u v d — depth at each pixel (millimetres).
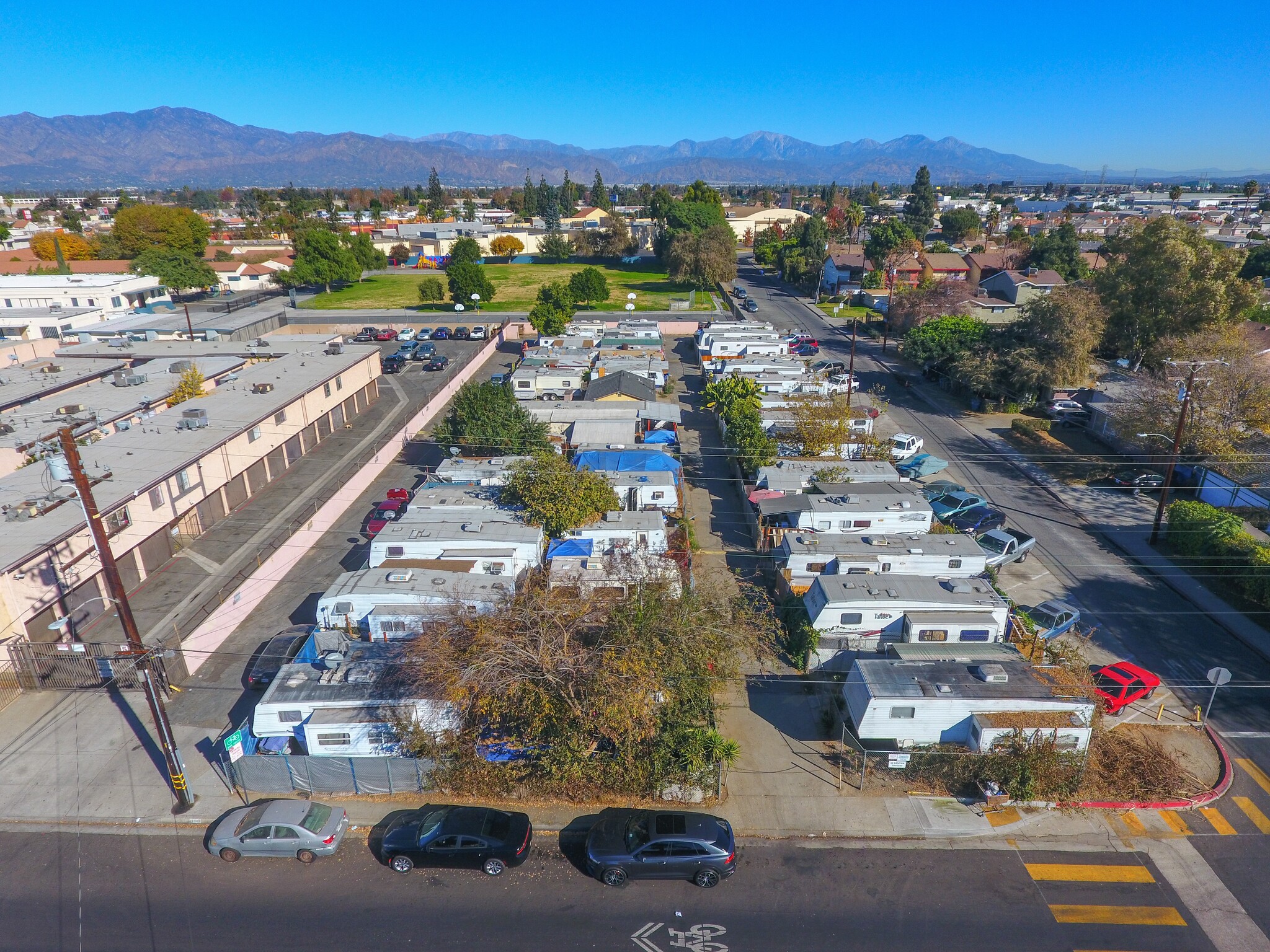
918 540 31266
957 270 108375
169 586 33594
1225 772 22234
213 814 21453
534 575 30219
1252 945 17203
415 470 46844
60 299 90188
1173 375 46781
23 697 26359
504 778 21438
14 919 18203
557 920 18188
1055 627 28188
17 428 41969
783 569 31812
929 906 18312
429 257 158375
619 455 42094
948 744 22297
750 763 23078
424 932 17859
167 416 43250
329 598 27312
